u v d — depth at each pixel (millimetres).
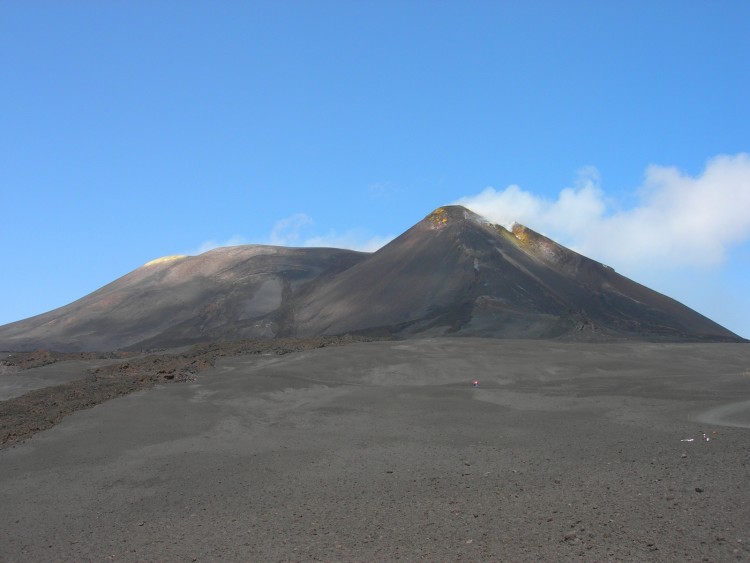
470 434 24750
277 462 21844
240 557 14188
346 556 13773
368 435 25078
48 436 24938
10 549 15984
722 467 18156
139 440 24500
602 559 12562
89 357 44594
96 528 17141
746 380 33906
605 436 23547
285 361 37000
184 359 39094
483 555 13258
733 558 12078
